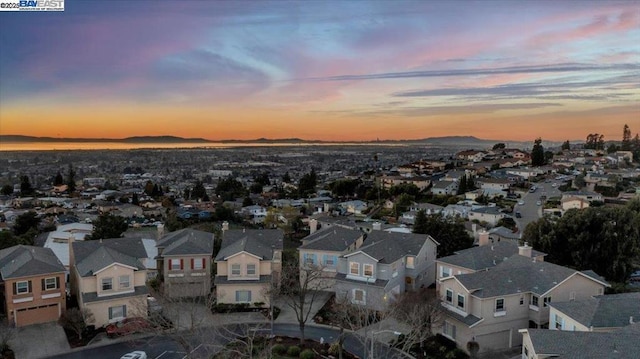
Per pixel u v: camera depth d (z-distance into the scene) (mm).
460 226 67375
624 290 48562
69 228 80062
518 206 119812
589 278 40688
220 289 48188
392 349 38562
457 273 48312
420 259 52812
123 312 43531
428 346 38750
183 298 48156
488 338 38438
